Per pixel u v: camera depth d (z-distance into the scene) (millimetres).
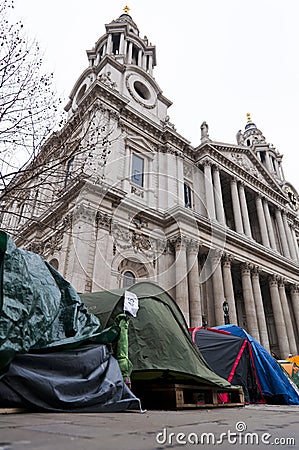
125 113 30641
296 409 7227
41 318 4984
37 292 5129
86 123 22516
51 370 4789
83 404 4613
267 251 33875
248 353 11797
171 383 7379
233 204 36219
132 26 44469
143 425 2961
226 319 22531
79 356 5160
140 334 7453
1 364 4203
